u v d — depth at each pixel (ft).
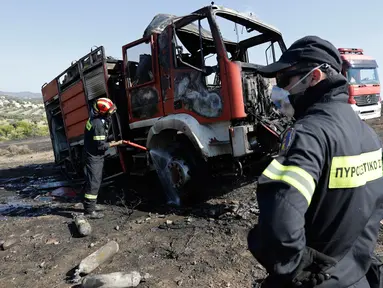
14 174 32.78
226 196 16.30
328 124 3.62
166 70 15.98
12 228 15.02
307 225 3.71
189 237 11.86
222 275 9.09
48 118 28.32
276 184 3.27
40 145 70.74
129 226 13.75
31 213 17.44
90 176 15.37
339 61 4.07
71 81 23.00
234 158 13.92
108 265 10.34
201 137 14.39
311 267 3.57
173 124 15.25
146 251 11.16
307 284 3.51
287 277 3.54
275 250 3.17
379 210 4.30
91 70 19.94
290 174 3.28
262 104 14.70
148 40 16.79
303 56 3.95
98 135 15.10
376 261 4.52
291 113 4.60
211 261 9.93
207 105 14.29
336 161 3.51
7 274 10.49
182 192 15.43
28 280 9.97
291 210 3.13
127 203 17.31
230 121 13.89
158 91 16.56
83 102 21.24
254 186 17.51
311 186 3.30
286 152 3.54
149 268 9.90
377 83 37.45
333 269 3.61
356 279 3.78
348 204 3.60
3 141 94.27
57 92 24.93
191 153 15.48
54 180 27.48
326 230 3.66
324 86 3.93
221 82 13.70
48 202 19.60
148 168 17.35
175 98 15.66
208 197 16.44
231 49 18.93
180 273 9.42
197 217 13.89
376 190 3.98
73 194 21.17
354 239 3.78
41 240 13.15
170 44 15.55
